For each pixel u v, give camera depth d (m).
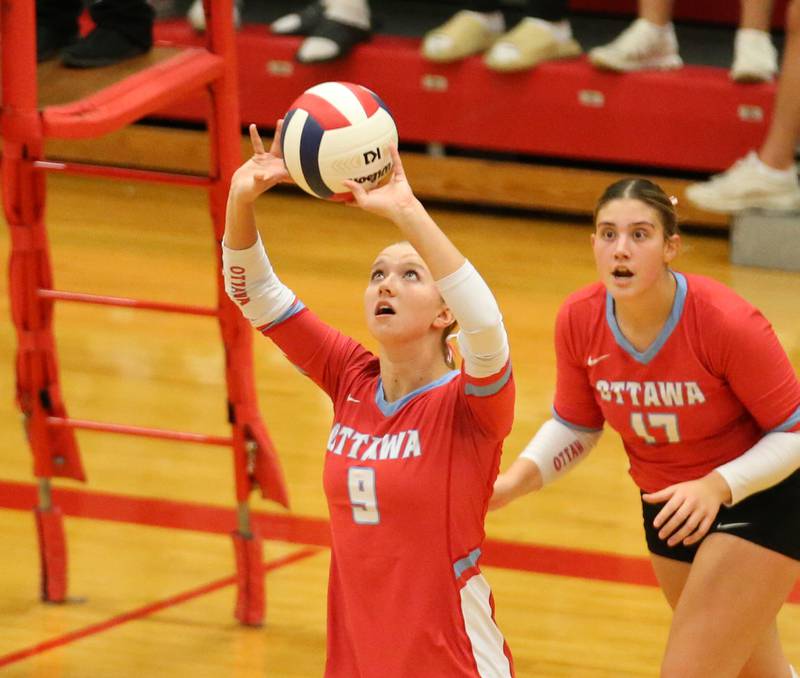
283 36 28.59
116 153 30.58
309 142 9.09
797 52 25.30
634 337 10.44
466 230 28.00
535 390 20.59
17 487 17.69
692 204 27.66
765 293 24.84
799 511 10.58
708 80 26.69
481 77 27.64
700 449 10.70
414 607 9.20
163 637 14.20
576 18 31.78
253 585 14.50
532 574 15.63
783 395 10.19
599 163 29.44
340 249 26.73
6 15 11.64
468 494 9.18
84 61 13.50
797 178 27.67
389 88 28.16
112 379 21.03
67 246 26.41
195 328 23.05
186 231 27.61
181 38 28.48
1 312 23.66
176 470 18.28
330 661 9.79
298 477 17.98
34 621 14.45
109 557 15.97
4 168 13.70
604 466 18.58
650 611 14.91
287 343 10.09
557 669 13.66
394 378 9.59
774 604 10.55
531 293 24.56
